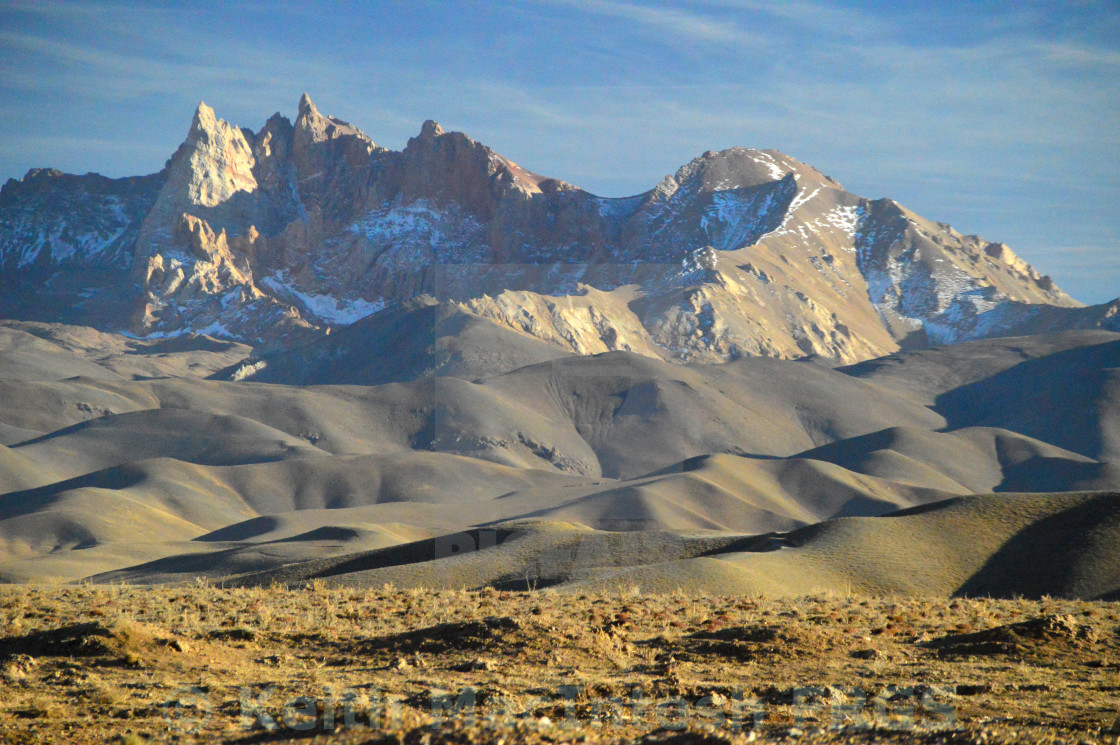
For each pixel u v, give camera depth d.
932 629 19.48
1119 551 63.00
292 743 10.65
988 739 9.97
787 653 15.89
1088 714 11.84
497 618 17.42
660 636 17.55
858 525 67.56
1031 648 16.25
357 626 19.58
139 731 11.69
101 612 22.72
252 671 15.08
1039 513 70.69
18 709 12.79
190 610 22.77
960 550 65.19
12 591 28.27
